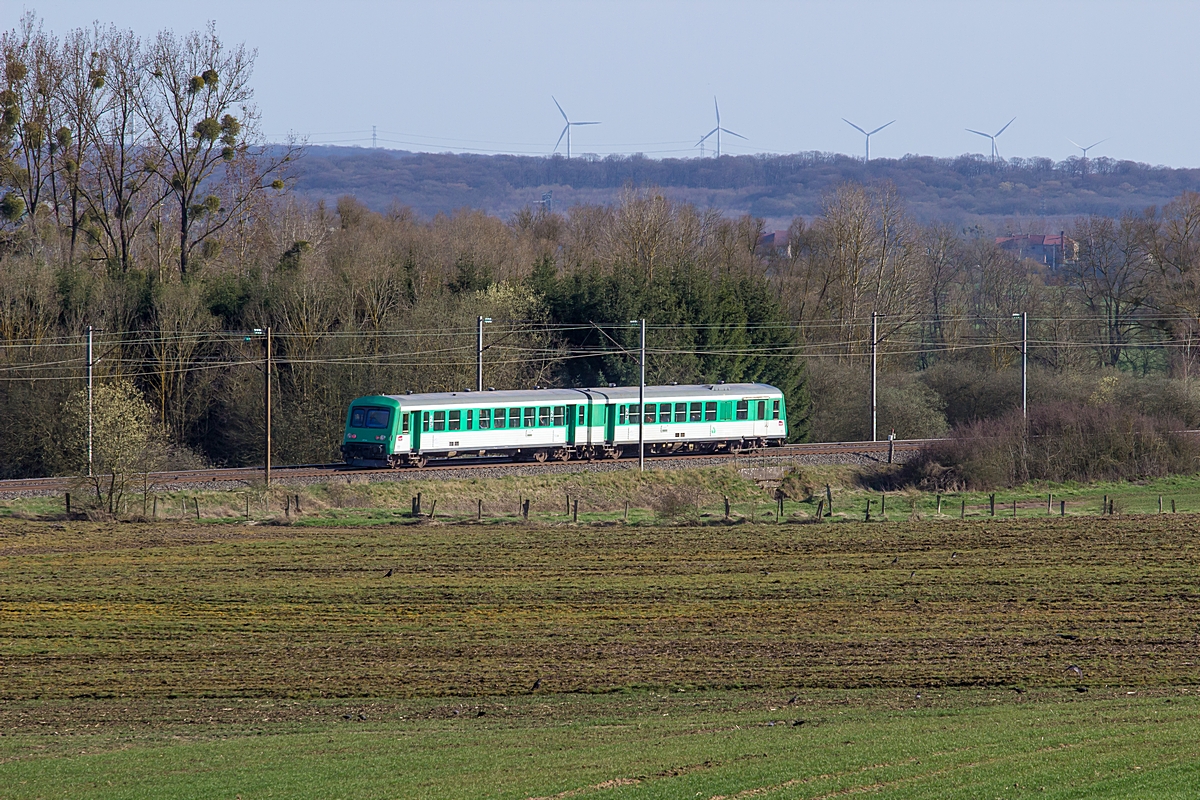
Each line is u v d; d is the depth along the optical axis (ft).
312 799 260.83
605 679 401.29
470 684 397.19
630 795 253.44
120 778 285.23
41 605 496.64
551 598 516.32
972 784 250.98
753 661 422.00
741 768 272.10
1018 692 381.19
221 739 331.98
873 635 456.86
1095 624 471.21
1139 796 236.84
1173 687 384.88
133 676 408.87
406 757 299.17
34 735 341.41
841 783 256.93
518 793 259.39
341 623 476.13
